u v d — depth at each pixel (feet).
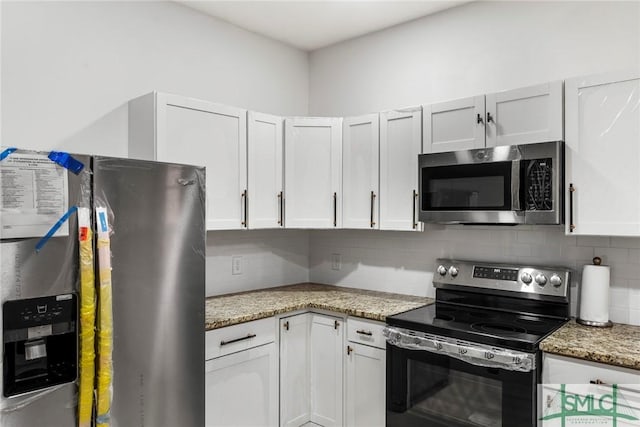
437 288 8.79
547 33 7.76
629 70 6.08
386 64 9.99
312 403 8.89
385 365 7.66
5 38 6.51
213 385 7.25
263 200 8.97
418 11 9.09
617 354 5.41
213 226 8.02
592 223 6.39
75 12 7.25
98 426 4.79
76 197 4.72
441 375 6.77
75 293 4.68
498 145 7.28
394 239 9.80
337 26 9.87
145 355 5.36
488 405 6.27
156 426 5.49
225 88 9.58
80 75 7.31
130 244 5.21
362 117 9.12
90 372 4.71
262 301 8.84
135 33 8.04
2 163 4.24
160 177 5.51
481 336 6.36
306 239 11.34
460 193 7.41
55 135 7.02
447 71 9.01
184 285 5.78
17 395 4.34
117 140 7.77
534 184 6.63
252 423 7.87
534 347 5.91
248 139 8.68
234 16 9.34
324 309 8.60
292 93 11.12
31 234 4.40
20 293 4.33
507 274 7.91
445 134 7.94
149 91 8.24
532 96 6.93
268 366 8.16
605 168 6.29
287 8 8.95
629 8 6.97
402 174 8.54
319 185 9.42
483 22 8.52
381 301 8.84
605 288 6.79
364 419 7.99
